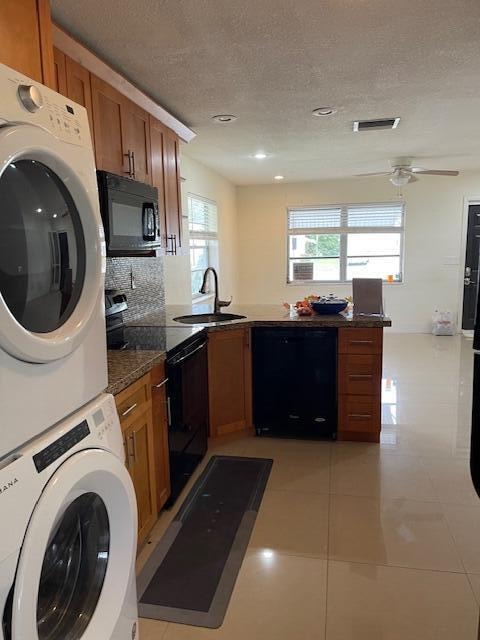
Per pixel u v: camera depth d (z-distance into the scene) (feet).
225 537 7.29
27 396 3.46
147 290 12.71
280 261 24.91
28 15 4.66
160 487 7.56
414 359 18.66
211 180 20.31
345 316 11.02
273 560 6.72
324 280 24.79
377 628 5.45
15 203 3.43
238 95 10.63
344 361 10.61
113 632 4.29
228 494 8.59
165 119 10.77
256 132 13.85
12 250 3.40
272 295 25.26
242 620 5.64
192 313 12.51
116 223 7.93
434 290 23.65
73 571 4.38
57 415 3.86
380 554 6.79
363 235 24.08
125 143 8.88
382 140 15.21
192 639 5.39
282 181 23.62
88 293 4.38
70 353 4.03
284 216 24.53
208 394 10.58
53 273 3.95
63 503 3.65
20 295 3.51
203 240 19.90
